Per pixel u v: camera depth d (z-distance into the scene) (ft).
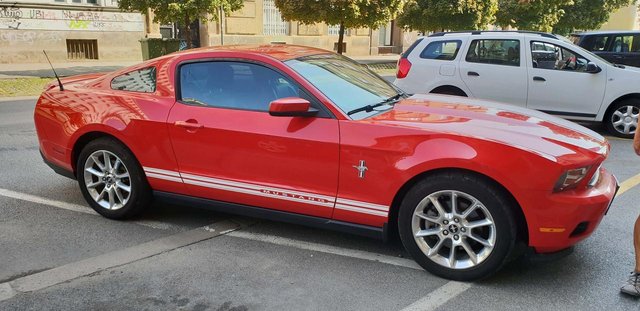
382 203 11.76
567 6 83.41
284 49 14.51
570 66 26.86
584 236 11.02
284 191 12.69
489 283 11.51
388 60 79.00
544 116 13.71
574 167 10.55
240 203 13.48
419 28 65.57
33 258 12.75
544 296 11.00
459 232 11.36
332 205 12.27
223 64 13.69
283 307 10.61
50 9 57.47
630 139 26.58
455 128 11.54
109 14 61.77
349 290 11.28
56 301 10.83
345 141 11.80
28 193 17.54
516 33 27.66
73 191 17.80
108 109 14.60
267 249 13.33
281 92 12.89
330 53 15.69
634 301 10.82
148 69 14.80
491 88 27.76
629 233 14.28
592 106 26.68
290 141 12.30
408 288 11.35
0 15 54.70
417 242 11.75
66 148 15.35
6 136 26.20
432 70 28.73
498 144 10.74
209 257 12.88
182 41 69.92
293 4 53.78
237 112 13.14
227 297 11.01
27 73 49.52
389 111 13.10
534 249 11.01
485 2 62.95
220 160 13.25
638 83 25.84
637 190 18.11
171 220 15.29
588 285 11.44
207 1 44.70
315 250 13.26
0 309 10.50
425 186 11.34
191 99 13.84
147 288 11.38
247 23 74.02
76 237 14.03
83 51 61.41
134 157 14.44
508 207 10.80
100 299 10.93
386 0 53.47
